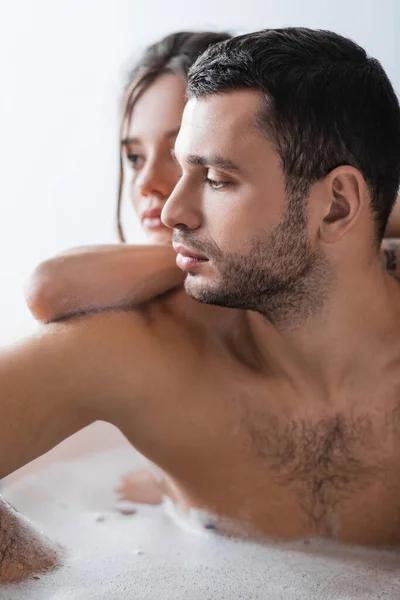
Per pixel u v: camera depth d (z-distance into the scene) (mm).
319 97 854
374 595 894
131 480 1273
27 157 2193
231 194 838
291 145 846
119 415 944
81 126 2209
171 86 1299
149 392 932
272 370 959
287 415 955
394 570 951
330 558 974
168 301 991
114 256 958
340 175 873
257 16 2211
